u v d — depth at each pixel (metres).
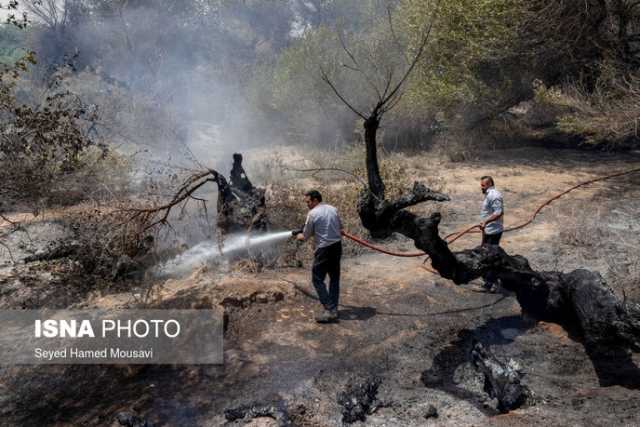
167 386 4.59
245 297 5.97
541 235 8.55
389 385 4.54
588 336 4.70
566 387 4.43
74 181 9.84
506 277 5.44
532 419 3.92
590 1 14.77
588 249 7.70
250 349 5.12
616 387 4.36
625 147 16.36
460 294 6.44
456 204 10.66
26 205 9.74
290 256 7.46
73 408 4.43
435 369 4.78
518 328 5.55
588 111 12.98
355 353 5.04
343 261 7.75
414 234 5.09
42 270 7.24
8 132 7.53
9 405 4.50
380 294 6.45
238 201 7.38
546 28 14.88
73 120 8.17
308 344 5.21
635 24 16.08
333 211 5.67
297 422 4.05
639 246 7.38
